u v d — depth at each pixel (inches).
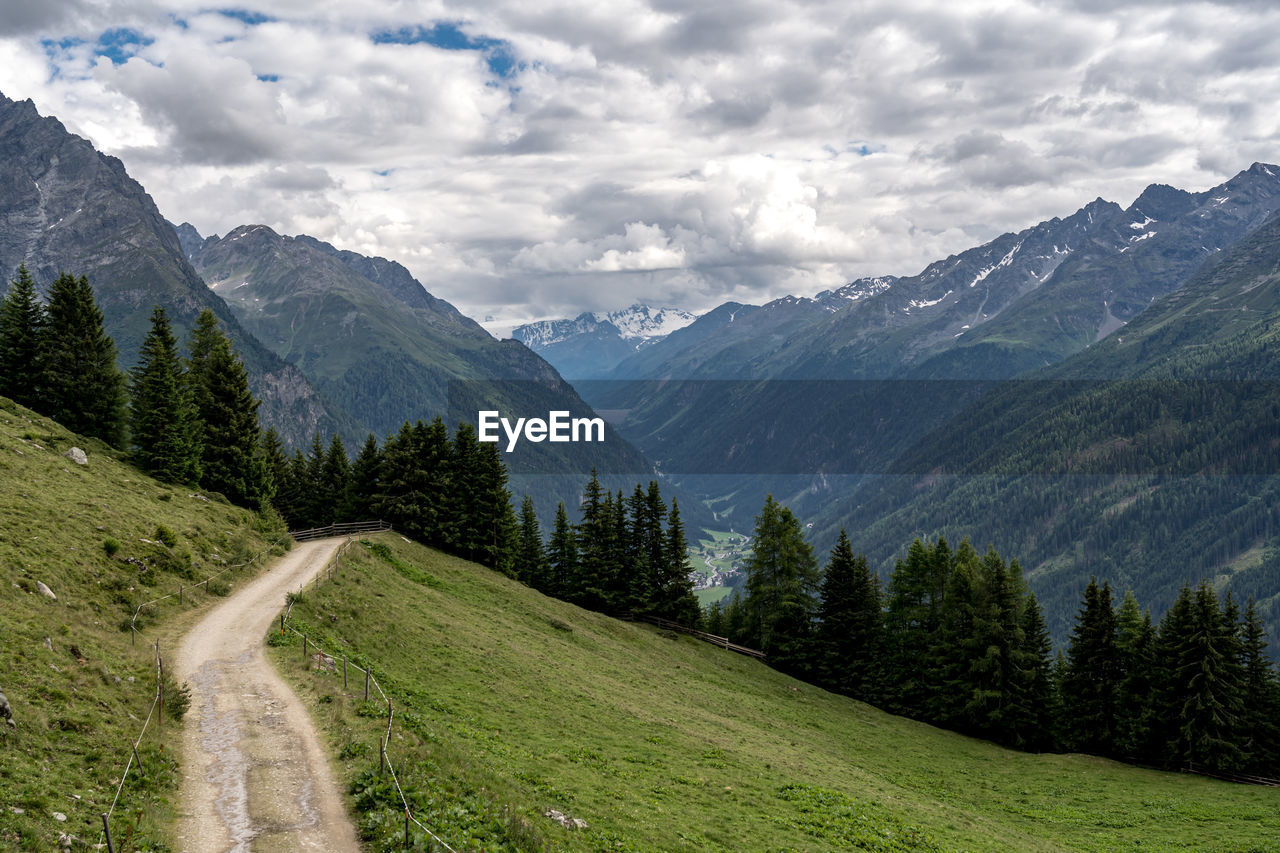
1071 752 3090.6
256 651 1549.0
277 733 1138.0
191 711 1210.6
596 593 3917.3
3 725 870.4
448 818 887.7
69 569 1571.1
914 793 1953.7
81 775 865.5
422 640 2028.8
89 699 1059.9
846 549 3730.3
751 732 2169.0
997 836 1603.1
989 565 3253.0
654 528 4010.8
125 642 1408.7
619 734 1712.6
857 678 3577.8
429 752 1085.1
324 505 4217.5
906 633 3535.9
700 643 3720.5
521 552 4335.6
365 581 2409.0
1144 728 2898.6
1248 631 2952.8
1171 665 2913.4
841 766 2033.7
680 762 1581.0
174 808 885.8
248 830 846.5
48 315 3093.0
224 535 2449.6
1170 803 2252.7
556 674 2149.4
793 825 1307.8
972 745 2965.1
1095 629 3095.5
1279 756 2765.7
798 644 3690.9
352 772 990.4
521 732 1521.9
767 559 3846.0
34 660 1082.1
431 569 3122.5
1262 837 1903.3
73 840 733.9
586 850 947.3
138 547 1915.6
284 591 2038.6
